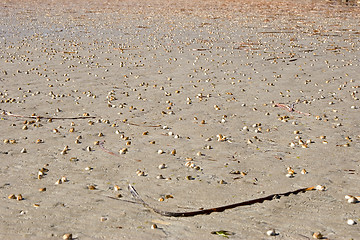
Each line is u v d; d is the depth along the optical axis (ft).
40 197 22.39
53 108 37.91
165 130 32.63
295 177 24.77
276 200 22.08
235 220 20.16
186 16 108.47
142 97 41.19
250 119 35.14
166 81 47.06
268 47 66.90
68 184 23.91
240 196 22.54
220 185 23.73
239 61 57.06
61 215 20.57
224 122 34.35
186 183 23.98
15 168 26.02
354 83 46.34
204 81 47.09
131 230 19.26
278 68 53.31
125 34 80.02
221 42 71.20
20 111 37.01
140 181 24.25
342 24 92.53
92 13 115.96
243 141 30.40
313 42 71.10
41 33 80.69
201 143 29.96
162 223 19.90
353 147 29.25
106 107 38.22
